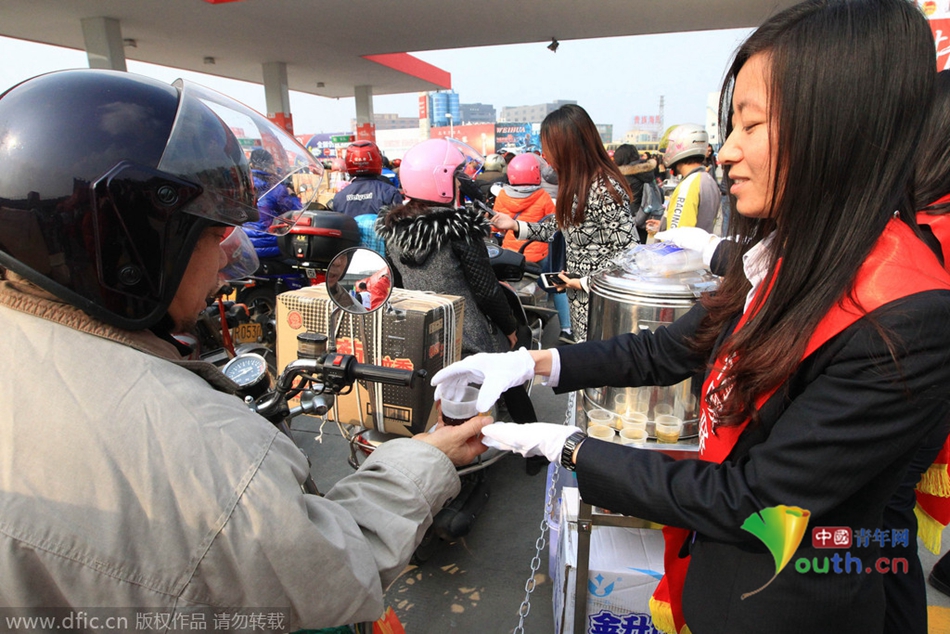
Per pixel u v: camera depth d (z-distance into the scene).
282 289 3.99
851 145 0.73
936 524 1.55
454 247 2.31
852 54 0.72
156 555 0.61
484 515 2.61
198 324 2.24
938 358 0.69
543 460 2.94
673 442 1.56
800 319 0.79
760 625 0.92
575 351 1.32
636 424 1.58
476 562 2.31
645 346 1.31
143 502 0.61
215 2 8.58
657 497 0.87
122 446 0.61
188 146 0.74
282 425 1.34
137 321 0.69
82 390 0.62
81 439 0.60
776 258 0.87
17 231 0.64
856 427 0.73
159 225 0.69
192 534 0.62
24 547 0.58
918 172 1.37
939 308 0.69
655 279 1.63
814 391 0.78
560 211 2.77
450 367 1.25
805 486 0.76
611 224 2.68
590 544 1.70
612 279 1.68
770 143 0.80
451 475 0.92
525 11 9.45
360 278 1.79
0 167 0.64
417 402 1.86
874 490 0.85
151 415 0.63
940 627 1.95
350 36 11.02
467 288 2.40
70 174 0.64
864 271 0.76
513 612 2.05
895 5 0.72
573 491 1.76
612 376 1.31
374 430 2.12
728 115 1.04
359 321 1.85
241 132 1.62
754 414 0.88
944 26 3.46
